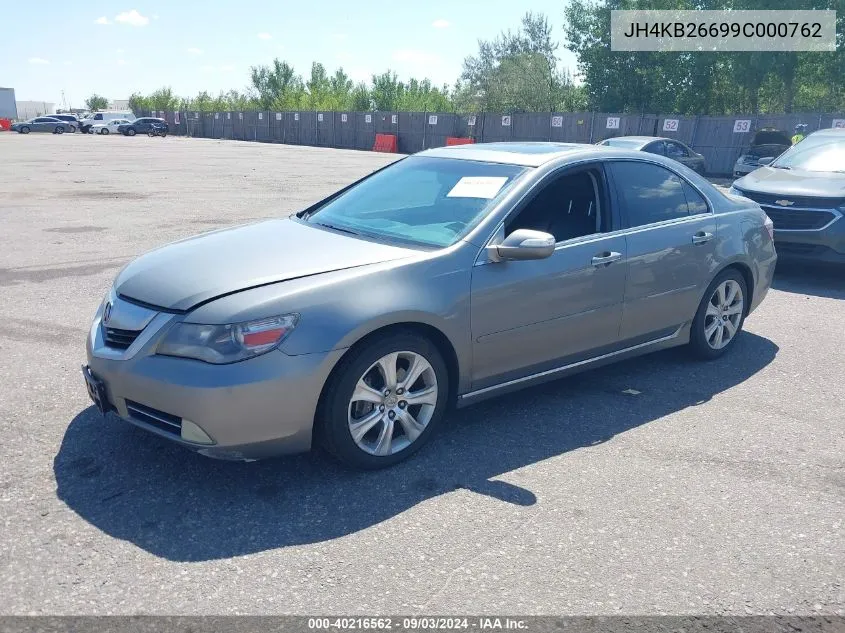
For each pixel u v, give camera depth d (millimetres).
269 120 54844
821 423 4414
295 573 2838
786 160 9273
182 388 3162
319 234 4191
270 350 3229
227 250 3887
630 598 2752
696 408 4598
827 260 7980
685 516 3328
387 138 41844
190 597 2680
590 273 4344
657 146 18547
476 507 3355
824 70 31578
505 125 35688
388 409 3650
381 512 3293
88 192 15766
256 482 3523
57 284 7355
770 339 6121
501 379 4148
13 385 4621
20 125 63562
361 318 3404
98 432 3982
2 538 2996
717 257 5195
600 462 3836
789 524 3287
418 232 4094
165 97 84938
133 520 3166
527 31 53812
